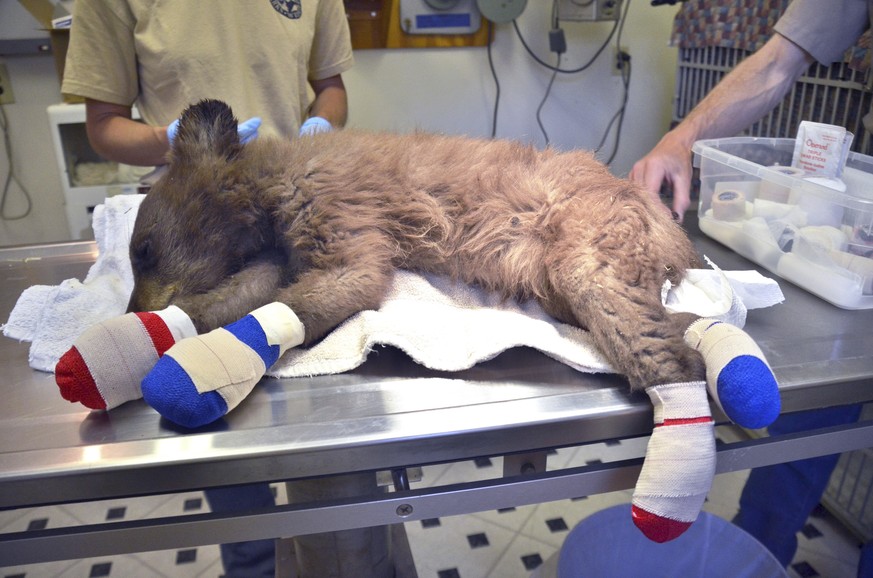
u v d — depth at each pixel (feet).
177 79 5.66
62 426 2.90
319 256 3.46
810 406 3.14
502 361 3.34
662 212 3.64
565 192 3.51
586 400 2.98
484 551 6.33
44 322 3.60
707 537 4.57
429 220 3.57
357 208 3.52
